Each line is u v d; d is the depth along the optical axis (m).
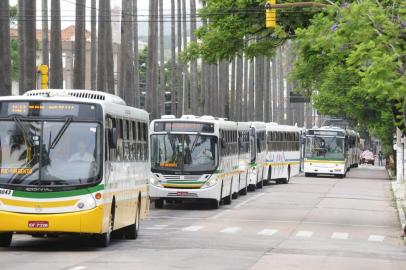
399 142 100.38
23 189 31.08
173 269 26.67
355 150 156.62
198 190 57.59
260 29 56.91
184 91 150.75
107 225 32.84
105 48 81.62
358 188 89.94
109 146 32.72
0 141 31.56
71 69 165.00
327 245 37.91
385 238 43.03
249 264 29.03
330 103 117.19
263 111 162.62
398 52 31.88
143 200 40.88
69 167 31.44
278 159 93.56
